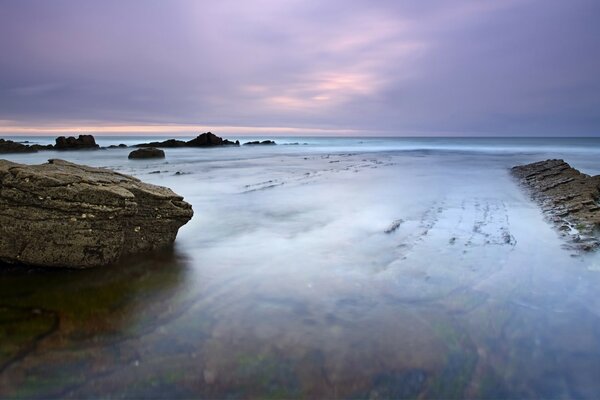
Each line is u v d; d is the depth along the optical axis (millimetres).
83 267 6734
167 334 4758
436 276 6664
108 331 4789
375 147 77938
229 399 3729
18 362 4148
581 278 6680
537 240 8836
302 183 18891
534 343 4707
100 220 6844
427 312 5422
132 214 7297
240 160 36344
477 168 28484
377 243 8578
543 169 24016
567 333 4938
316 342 4645
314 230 9766
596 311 5523
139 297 5770
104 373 4035
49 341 4535
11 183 6504
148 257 7527
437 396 3842
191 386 3881
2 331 4715
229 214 11641
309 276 6684
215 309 5438
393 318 5242
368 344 4617
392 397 3812
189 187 17281
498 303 5711
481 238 8906
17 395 3754
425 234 9242
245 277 6633
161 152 37312
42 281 6227
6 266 6645
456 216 11227
